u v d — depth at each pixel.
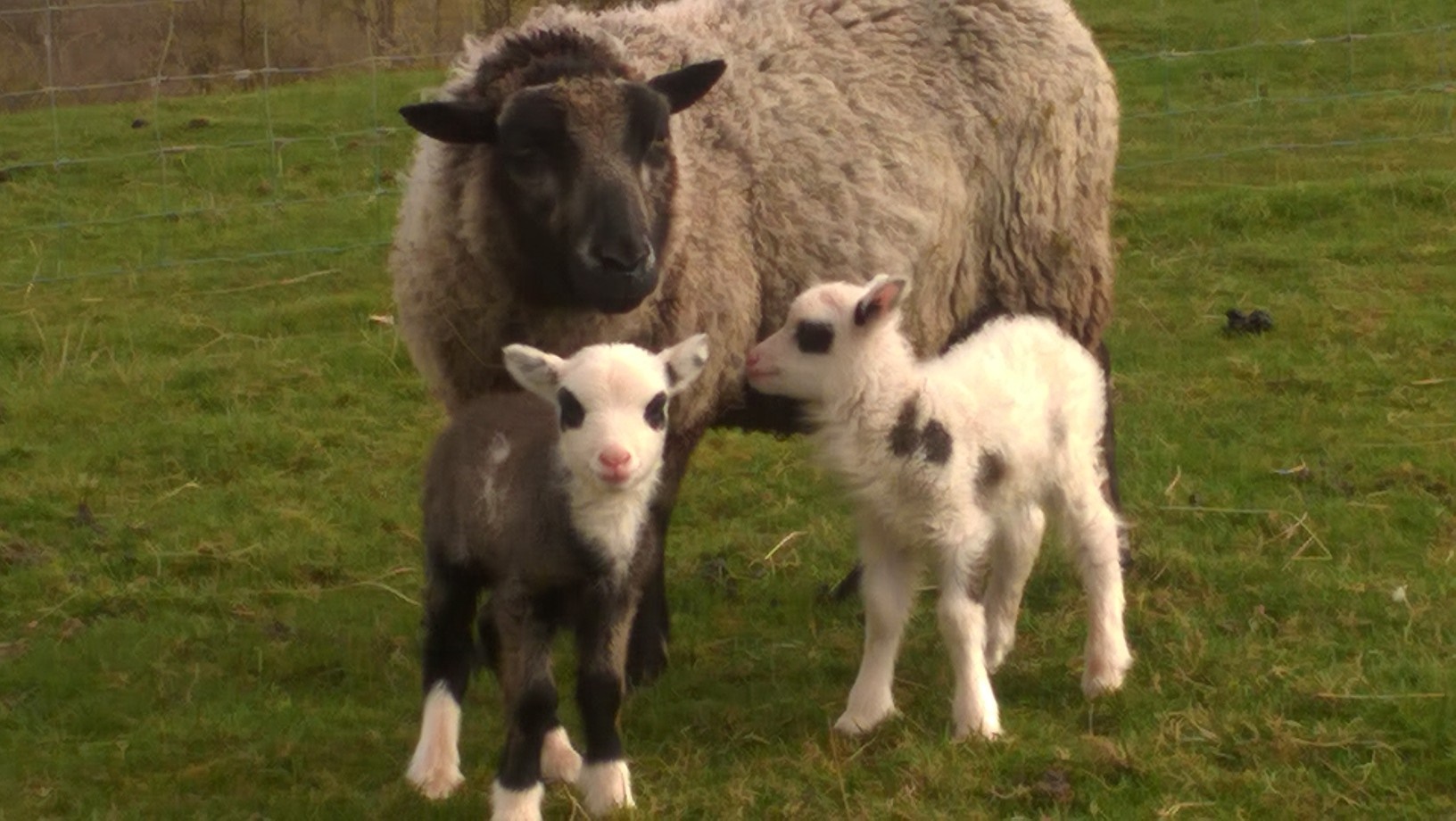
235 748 5.78
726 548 7.66
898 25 7.03
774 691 6.07
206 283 12.41
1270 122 15.83
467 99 5.99
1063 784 5.10
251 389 10.05
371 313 11.46
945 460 5.34
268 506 8.37
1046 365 5.75
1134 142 15.40
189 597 7.24
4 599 7.26
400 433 9.41
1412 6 19.50
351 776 5.54
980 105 7.04
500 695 6.08
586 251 5.57
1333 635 6.19
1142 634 6.35
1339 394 9.26
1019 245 7.16
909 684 6.02
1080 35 7.42
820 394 5.41
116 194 14.95
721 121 6.46
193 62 19.22
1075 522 5.86
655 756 5.50
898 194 6.73
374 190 14.64
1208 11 20.00
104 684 6.36
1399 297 10.82
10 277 12.59
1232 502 7.76
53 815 5.33
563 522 4.77
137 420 9.62
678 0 7.39
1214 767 5.20
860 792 5.15
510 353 4.89
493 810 4.84
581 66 5.89
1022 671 6.07
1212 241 12.42
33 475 8.77
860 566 7.01
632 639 6.25
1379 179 13.20
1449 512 7.51
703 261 6.23
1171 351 10.13
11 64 18.91
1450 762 5.15
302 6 19.17
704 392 6.26
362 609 7.13
